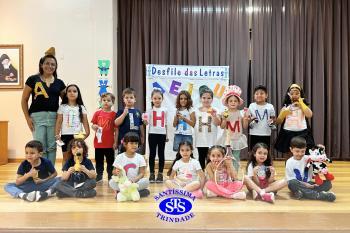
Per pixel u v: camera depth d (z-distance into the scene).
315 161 2.51
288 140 3.18
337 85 4.69
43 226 1.80
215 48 4.72
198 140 3.14
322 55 4.65
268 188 2.55
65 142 2.87
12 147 4.62
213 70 4.18
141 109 4.72
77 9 4.55
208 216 2.00
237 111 3.12
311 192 2.45
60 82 2.92
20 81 4.60
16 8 4.59
